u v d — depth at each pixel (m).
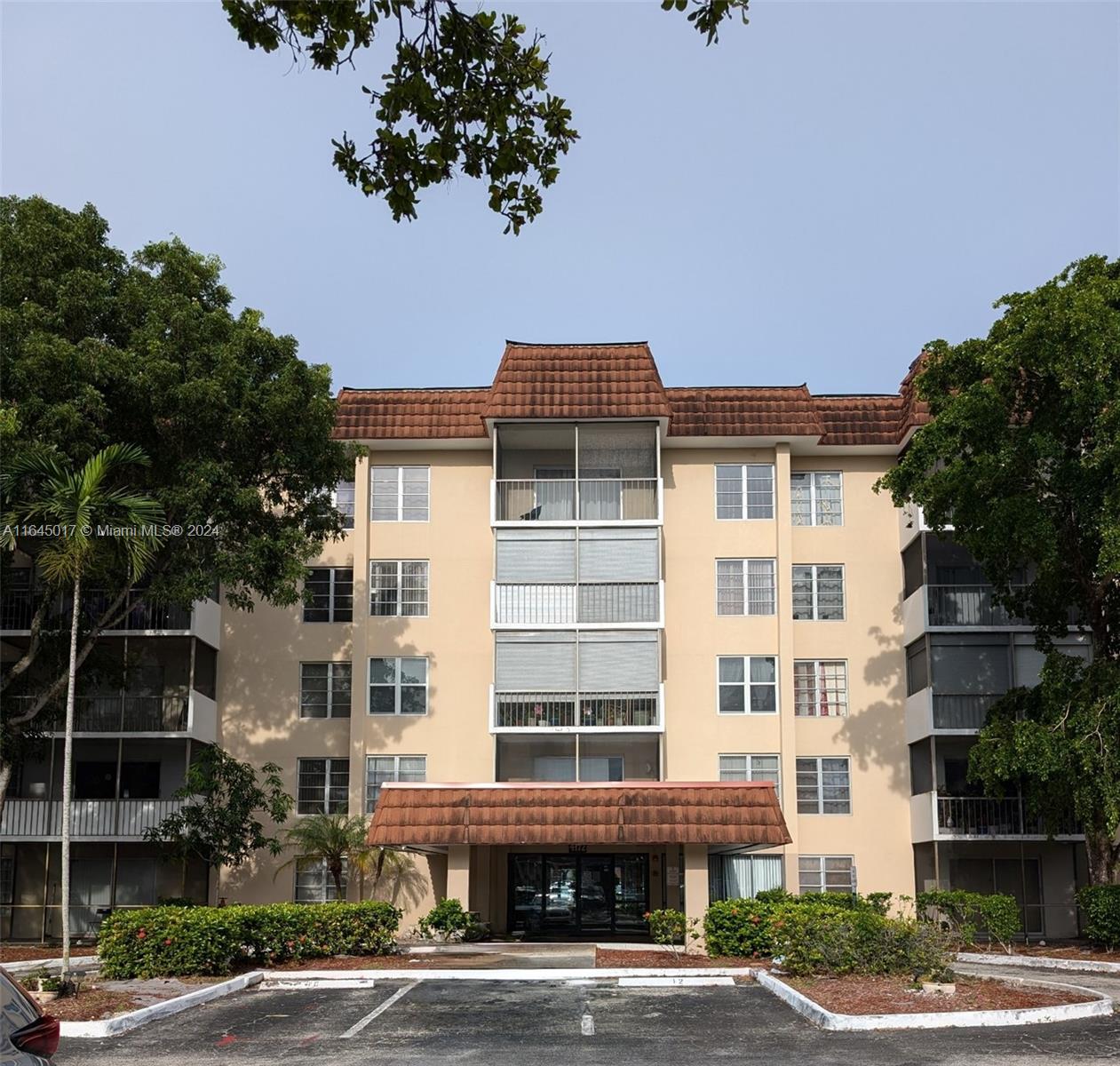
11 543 23.98
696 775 34.75
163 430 28.17
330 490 31.91
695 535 36.09
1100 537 27.73
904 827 34.88
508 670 33.97
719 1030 17.02
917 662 34.97
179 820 31.69
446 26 9.52
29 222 27.41
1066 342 26.64
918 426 34.91
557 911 34.19
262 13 9.19
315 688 36.00
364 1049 15.88
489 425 34.50
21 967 25.55
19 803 33.16
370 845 29.05
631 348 35.16
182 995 19.84
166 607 33.59
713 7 9.03
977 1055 14.79
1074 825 32.59
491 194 10.29
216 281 30.11
